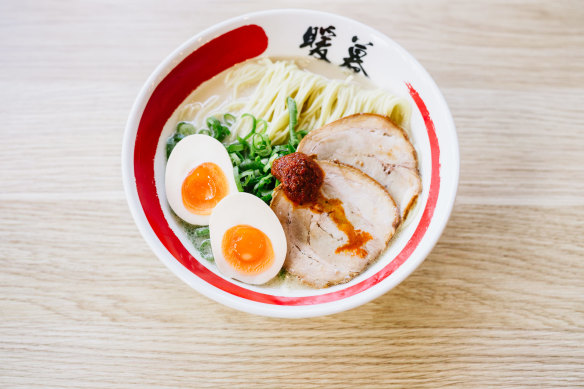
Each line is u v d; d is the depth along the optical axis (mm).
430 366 364
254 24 401
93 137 421
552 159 419
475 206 404
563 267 389
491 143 423
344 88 426
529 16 468
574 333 372
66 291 378
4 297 376
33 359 362
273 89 424
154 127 385
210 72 411
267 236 369
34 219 396
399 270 343
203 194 382
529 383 362
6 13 461
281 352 365
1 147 416
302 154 380
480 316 375
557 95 438
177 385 358
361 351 366
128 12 463
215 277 353
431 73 443
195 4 467
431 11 466
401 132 397
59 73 440
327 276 371
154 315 372
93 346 365
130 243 391
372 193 389
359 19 460
